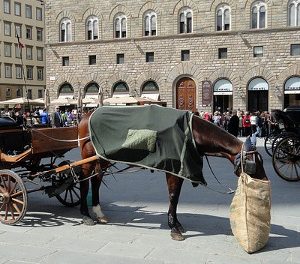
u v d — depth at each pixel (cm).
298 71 4212
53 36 5134
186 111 770
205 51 4516
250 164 697
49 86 5181
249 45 4359
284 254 694
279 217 919
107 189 1235
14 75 7638
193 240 762
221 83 4494
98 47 4941
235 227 718
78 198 1016
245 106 4391
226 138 742
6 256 687
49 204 1043
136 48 4772
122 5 4816
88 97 5009
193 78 4578
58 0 5088
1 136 928
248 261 664
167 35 4625
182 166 733
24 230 827
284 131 1473
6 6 7475
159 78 4694
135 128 772
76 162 855
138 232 812
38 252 705
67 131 941
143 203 1056
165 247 727
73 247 729
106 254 696
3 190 862
